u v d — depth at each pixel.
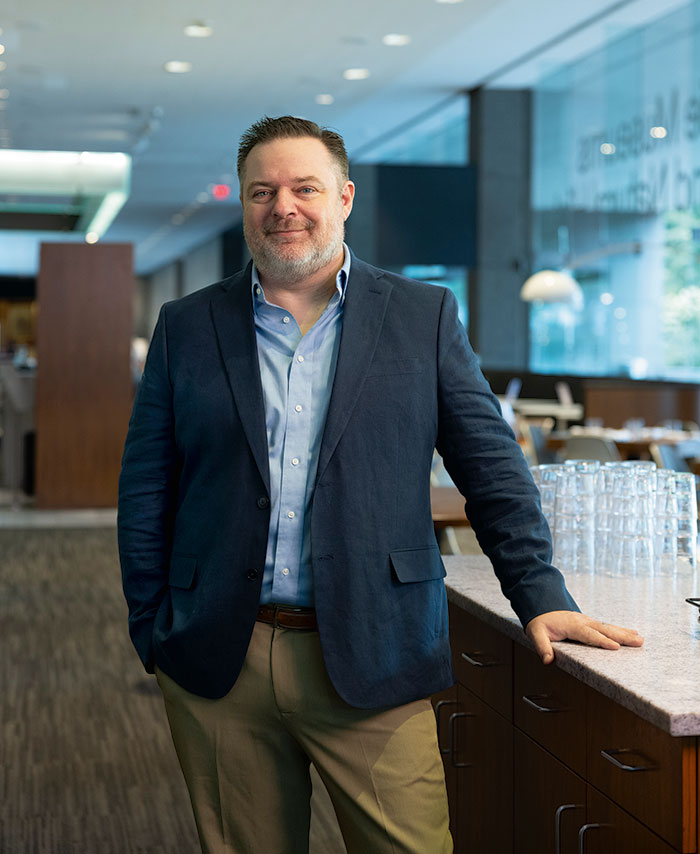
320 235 1.86
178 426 1.93
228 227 22.14
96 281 10.85
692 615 2.03
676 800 1.50
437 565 1.88
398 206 13.33
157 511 1.98
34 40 10.23
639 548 2.39
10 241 21.59
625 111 11.40
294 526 1.84
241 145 1.93
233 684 1.86
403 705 1.86
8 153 14.81
